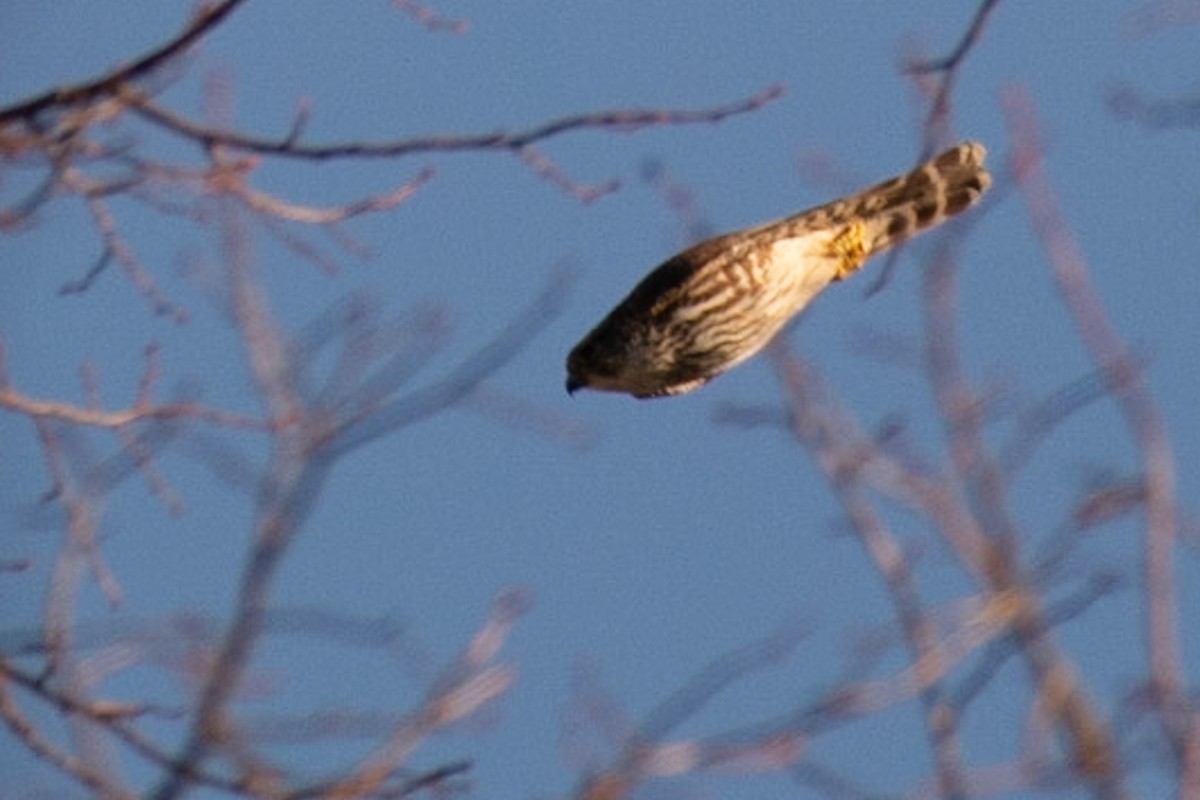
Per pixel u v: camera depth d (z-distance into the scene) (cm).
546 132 1140
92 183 1167
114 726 1130
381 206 1193
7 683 1159
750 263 1314
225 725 1159
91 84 1070
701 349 1343
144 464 1270
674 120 1162
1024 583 1372
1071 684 1349
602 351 1372
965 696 1319
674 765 1204
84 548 1210
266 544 1295
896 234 1302
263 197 1172
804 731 1223
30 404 1148
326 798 1134
